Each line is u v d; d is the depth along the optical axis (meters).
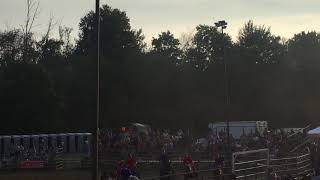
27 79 69.50
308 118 103.88
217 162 28.48
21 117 68.06
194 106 96.19
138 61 92.50
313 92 105.25
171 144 43.50
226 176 23.03
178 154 41.88
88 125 80.69
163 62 95.50
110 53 96.25
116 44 97.88
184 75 97.44
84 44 100.19
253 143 42.91
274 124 102.56
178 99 95.12
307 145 40.78
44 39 100.62
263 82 102.50
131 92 89.62
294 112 103.50
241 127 58.09
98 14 18.03
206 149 43.44
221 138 47.81
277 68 107.00
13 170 41.91
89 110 81.94
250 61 104.81
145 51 108.12
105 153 41.97
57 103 71.38
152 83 91.69
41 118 68.88
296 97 104.62
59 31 107.69
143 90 90.81
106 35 99.00
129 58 92.62
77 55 95.94
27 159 43.44
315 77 105.25
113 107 86.38
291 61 112.94
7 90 68.56
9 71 70.44
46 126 69.06
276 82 103.81
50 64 94.12
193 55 125.44
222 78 99.06
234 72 101.81
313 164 31.14
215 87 98.50
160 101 93.50
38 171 41.28
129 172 21.09
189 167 27.31
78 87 83.25
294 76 106.12
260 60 111.31
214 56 113.25
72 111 81.88
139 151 42.16
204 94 98.31
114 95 86.31
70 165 43.00
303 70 106.31
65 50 106.25
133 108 88.38
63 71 86.94
